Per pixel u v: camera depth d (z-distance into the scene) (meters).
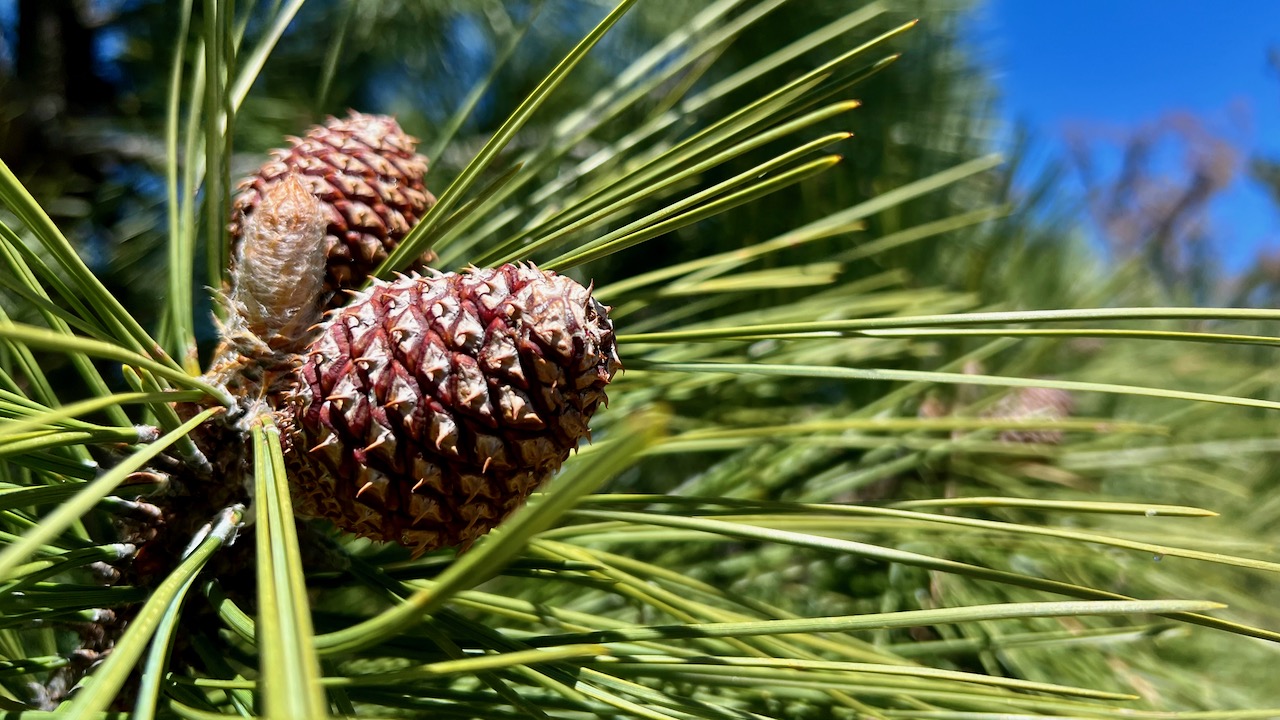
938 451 0.33
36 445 0.18
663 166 0.24
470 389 0.20
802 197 0.45
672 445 0.27
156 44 0.55
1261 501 0.45
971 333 0.20
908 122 0.50
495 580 0.32
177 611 0.18
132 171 0.55
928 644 0.28
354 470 0.20
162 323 0.25
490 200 0.28
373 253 0.24
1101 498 0.39
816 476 0.36
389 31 0.57
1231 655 0.39
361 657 0.22
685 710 0.21
